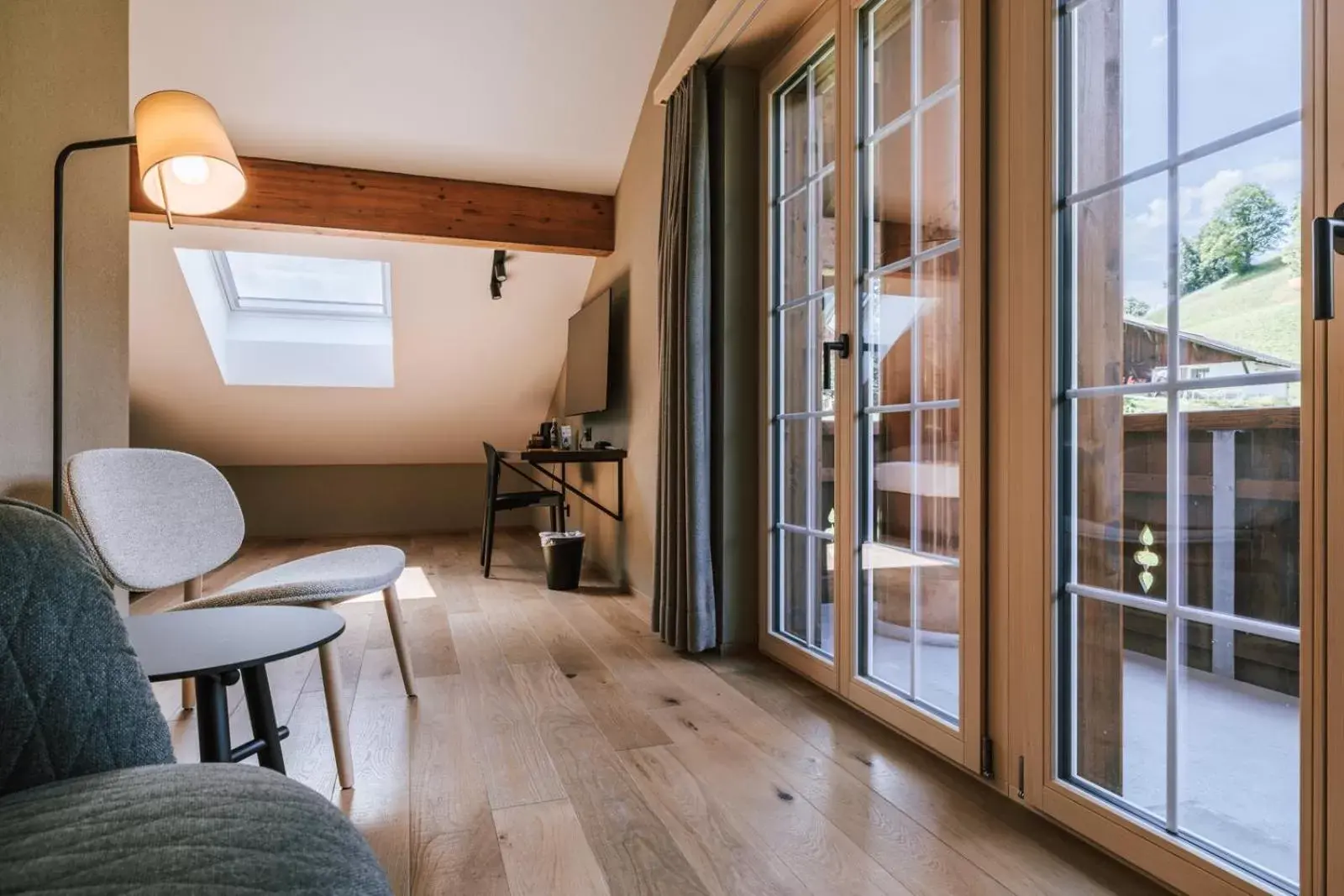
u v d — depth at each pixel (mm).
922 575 1858
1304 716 985
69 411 1562
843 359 2094
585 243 3889
